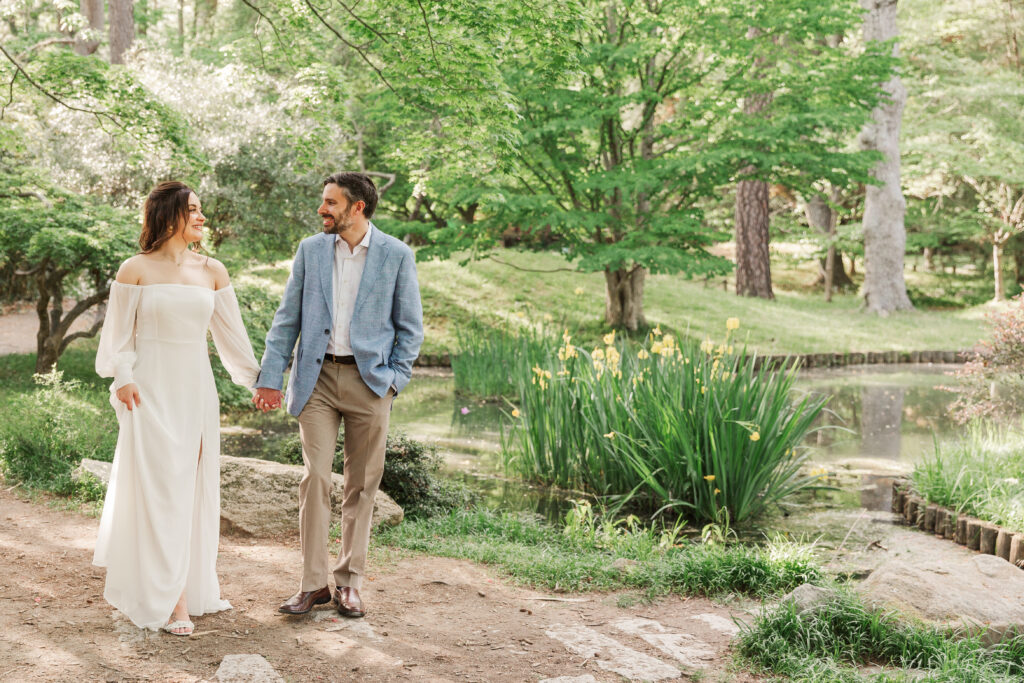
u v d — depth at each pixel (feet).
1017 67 95.96
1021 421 29.04
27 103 34.88
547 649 11.55
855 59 49.60
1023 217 90.63
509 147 29.09
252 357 12.09
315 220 48.93
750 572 15.42
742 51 48.85
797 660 11.16
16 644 10.28
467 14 25.13
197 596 11.44
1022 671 11.44
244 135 46.52
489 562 16.33
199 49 75.72
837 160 50.60
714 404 22.16
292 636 11.16
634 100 48.52
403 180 76.07
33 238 29.22
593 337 59.67
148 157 33.14
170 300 10.98
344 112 37.29
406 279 12.04
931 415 39.32
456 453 29.25
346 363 11.75
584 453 24.41
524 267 71.77
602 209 57.26
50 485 19.27
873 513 23.07
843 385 49.47
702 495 22.07
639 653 11.60
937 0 92.58
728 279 102.47
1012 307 31.32
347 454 12.10
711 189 55.01
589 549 18.40
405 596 13.47
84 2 49.78
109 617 11.41
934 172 94.07
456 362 44.91
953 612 12.71
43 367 33.88
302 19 30.94
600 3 47.11
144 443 10.86
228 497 17.48
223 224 49.96
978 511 20.76
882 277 80.28
